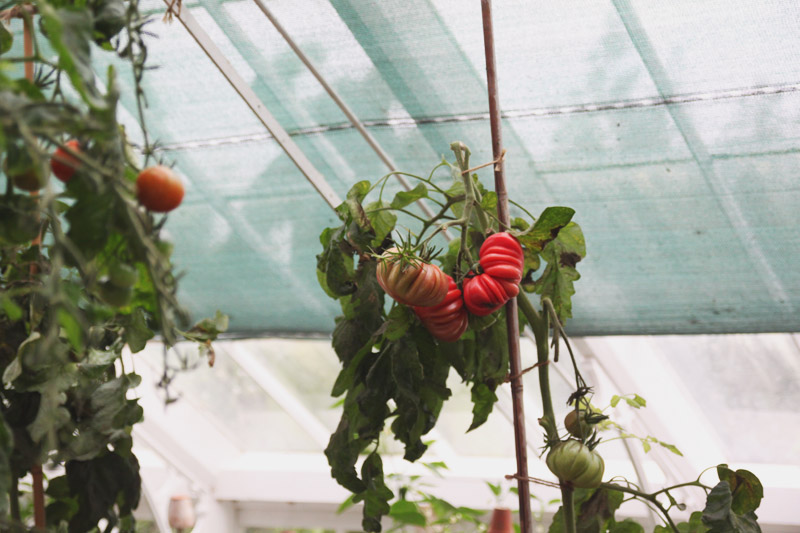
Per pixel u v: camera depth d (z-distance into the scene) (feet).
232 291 11.25
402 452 14.69
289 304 11.19
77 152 2.73
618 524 6.23
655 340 11.94
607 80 7.37
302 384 14.49
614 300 9.45
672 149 7.79
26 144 2.62
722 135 7.54
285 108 8.49
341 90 8.09
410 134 8.51
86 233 2.90
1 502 3.14
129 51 3.27
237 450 16.48
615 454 13.74
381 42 7.45
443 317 5.22
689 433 12.63
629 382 12.10
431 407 6.10
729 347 11.84
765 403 12.44
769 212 8.01
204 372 14.89
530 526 5.51
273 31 7.59
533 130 8.04
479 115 8.07
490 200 5.93
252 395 15.30
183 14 7.36
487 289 5.05
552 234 5.21
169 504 14.93
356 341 6.06
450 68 7.60
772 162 7.63
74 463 5.05
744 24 6.57
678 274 8.89
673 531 5.78
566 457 5.15
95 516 5.02
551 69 7.38
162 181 2.94
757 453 13.14
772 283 8.64
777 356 11.75
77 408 4.60
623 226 8.63
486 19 5.69
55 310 2.55
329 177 9.38
